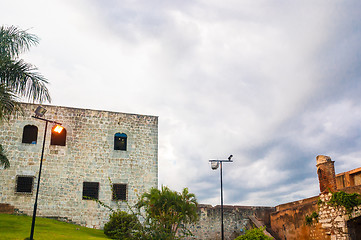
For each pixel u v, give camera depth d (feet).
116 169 83.41
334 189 72.08
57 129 58.54
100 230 76.18
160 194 71.92
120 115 87.97
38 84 49.75
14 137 77.92
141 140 87.81
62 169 79.30
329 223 69.26
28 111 80.48
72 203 77.82
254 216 94.73
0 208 72.64
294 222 81.76
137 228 68.64
